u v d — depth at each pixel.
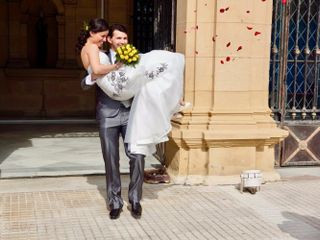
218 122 6.61
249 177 6.27
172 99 5.46
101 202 5.88
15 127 11.89
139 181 5.41
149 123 5.32
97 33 5.18
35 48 14.22
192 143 6.59
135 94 5.32
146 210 5.62
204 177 6.71
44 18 14.16
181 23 6.75
